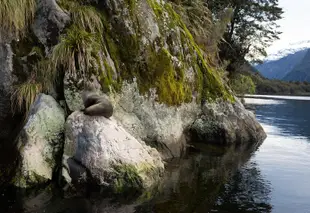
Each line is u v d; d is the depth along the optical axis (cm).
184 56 986
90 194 587
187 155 912
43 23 796
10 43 766
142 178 625
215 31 1365
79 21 803
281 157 938
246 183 687
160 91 873
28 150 632
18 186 599
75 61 756
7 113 751
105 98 700
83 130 648
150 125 848
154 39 888
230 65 2248
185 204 556
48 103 701
